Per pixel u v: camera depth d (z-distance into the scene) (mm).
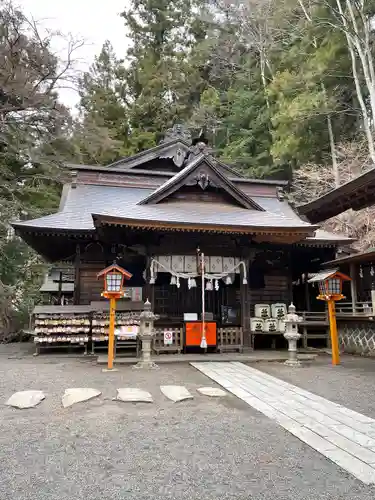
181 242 11023
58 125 19891
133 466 3334
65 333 10500
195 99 32875
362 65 18766
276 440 3984
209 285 10891
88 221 11852
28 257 19328
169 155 16672
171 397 5703
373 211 17469
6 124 19062
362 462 3428
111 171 15320
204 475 3168
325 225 18953
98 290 12023
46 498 2791
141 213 10578
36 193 21641
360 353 10922
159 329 10688
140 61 31750
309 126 20547
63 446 3787
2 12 17500
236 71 32156
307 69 20469
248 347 11031
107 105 28578
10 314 16609
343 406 5336
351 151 18688
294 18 25047
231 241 11336
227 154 27672
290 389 6363
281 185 16812
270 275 13203
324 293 9430
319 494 2863
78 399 5453
